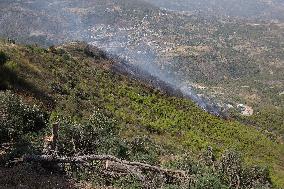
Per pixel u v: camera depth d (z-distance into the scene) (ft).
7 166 46.78
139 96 152.56
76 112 96.48
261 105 446.19
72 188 44.62
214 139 135.13
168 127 124.77
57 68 137.28
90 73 159.74
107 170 48.93
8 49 123.54
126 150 61.05
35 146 53.47
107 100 131.64
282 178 91.61
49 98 99.60
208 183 50.62
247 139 157.69
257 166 76.28
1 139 56.29
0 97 61.72
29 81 103.09
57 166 48.78
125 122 110.42
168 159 69.41
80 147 58.08
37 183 42.93
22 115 62.75
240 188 61.87
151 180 47.91
